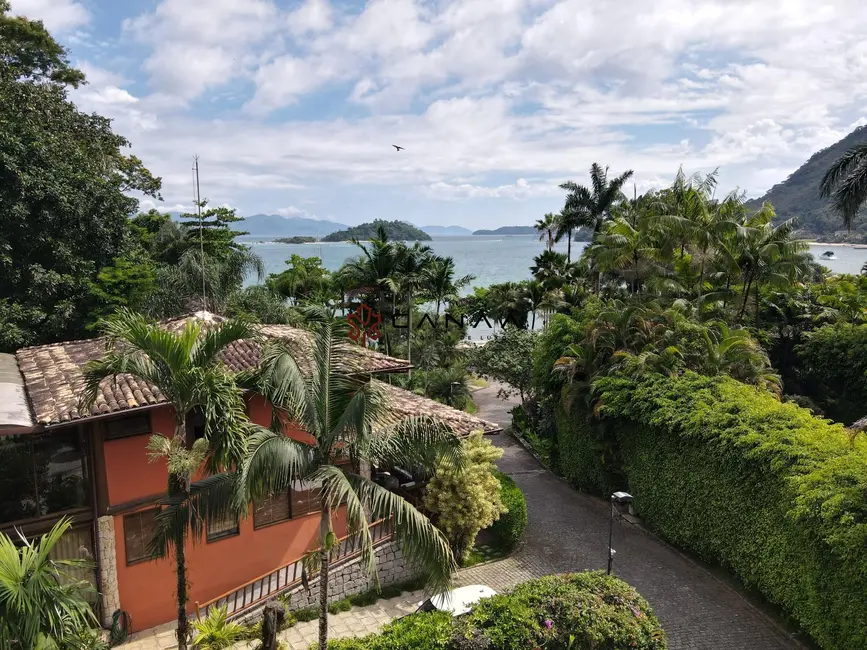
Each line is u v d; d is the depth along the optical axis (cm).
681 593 1439
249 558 1430
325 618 915
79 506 1259
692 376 1806
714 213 3206
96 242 2430
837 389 2808
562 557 1662
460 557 1598
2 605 756
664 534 1711
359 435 897
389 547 1479
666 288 2984
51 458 1230
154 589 1316
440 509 1530
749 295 3141
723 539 1446
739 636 1254
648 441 1755
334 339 962
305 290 4512
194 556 1356
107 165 3231
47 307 2227
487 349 3319
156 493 1307
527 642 984
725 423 1451
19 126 2275
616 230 3244
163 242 3656
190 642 1148
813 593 1111
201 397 918
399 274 3591
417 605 1405
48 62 3034
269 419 1467
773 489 1262
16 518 1203
